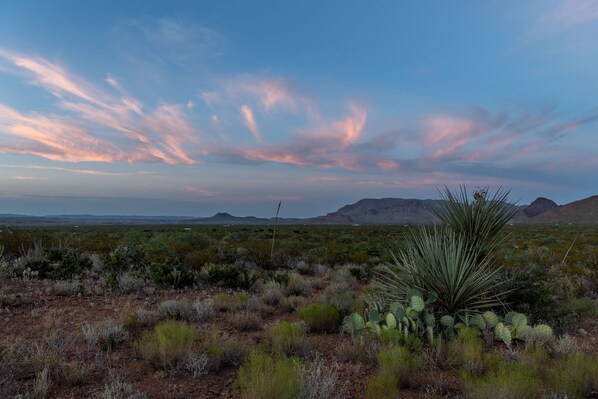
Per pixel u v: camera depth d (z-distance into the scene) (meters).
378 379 4.22
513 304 7.55
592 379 4.51
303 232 51.94
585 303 8.77
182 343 4.95
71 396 3.98
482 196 7.82
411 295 6.48
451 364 5.13
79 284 9.16
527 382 4.04
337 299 8.71
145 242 17.48
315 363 4.91
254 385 3.92
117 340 5.61
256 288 10.70
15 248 13.48
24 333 5.80
